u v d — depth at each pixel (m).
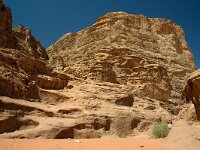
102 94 31.56
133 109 31.14
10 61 24.91
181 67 64.88
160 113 34.03
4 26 29.41
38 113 23.03
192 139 11.54
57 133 21.09
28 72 26.94
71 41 69.62
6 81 22.42
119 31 60.38
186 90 13.92
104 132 25.19
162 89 46.53
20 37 35.50
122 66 46.81
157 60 61.25
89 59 48.19
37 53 37.41
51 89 28.94
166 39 70.19
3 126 19.11
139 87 43.84
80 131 23.11
